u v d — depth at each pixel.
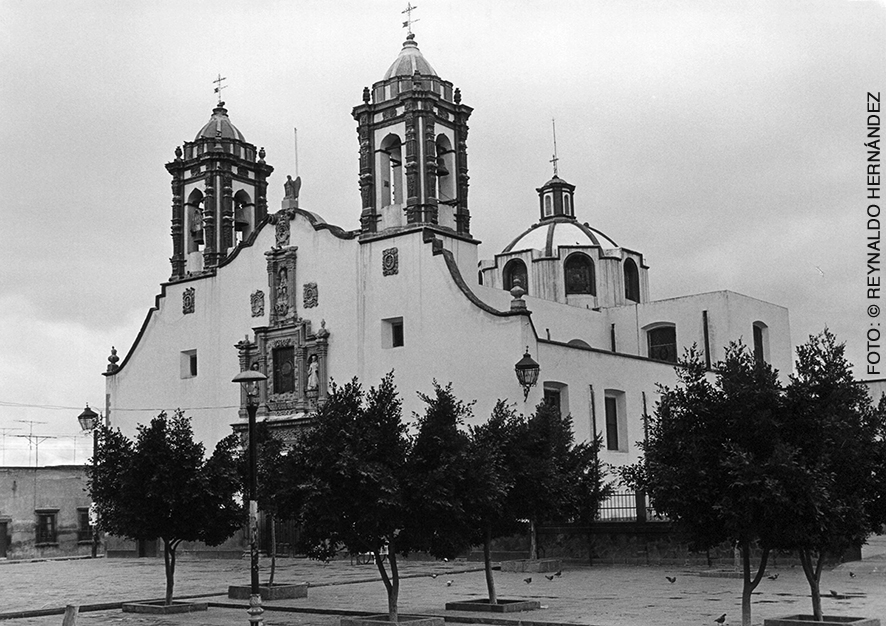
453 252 44.31
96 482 27.02
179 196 53.53
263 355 47.75
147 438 26.09
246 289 49.25
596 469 35.34
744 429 18.61
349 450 21.02
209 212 52.12
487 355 40.44
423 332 42.50
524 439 26.16
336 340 45.41
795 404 18.62
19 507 56.94
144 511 26.05
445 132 46.09
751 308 53.66
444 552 22.17
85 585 34.91
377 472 20.91
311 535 21.64
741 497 17.84
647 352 53.31
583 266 56.22
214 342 50.19
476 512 22.30
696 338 51.88
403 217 44.97
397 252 43.75
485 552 24.33
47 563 48.03
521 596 26.70
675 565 34.62
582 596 26.23
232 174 53.44
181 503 25.97
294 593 28.58
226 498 26.50
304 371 46.19
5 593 32.28
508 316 40.00
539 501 25.50
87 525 59.78
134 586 34.09
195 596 29.84
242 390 48.44
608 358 44.88
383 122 45.97
